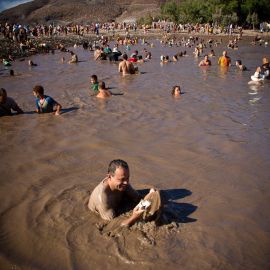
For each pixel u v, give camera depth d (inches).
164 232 101.5
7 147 175.5
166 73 441.1
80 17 3732.8
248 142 179.8
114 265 89.0
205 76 412.8
